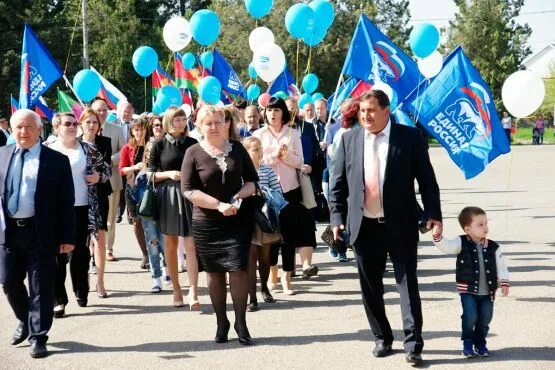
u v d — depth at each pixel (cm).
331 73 4972
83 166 696
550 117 5731
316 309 688
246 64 4812
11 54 3803
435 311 665
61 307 679
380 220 519
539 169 2391
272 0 1027
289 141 755
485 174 2270
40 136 575
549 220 1229
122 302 737
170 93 1077
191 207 693
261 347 568
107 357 550
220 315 585
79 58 4150
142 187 743
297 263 938
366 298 533
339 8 5112
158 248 782
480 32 5784
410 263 512
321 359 532
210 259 578
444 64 874
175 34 1098
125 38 4622
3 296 762
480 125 863
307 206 755
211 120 581
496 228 1161
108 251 969
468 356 525
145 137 850
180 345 579
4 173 561
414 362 506
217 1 5134
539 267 845
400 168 508
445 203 1519
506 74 5706
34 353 550
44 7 4350
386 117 512
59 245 570
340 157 537
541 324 609
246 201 591
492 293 523
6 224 556
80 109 1570
